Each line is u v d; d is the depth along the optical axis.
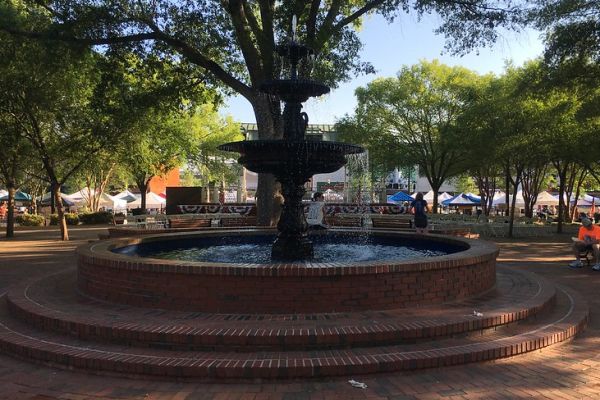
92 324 5.36
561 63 17.69
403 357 4.76
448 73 31.00
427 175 32.97
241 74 20.88
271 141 7.71
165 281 6.00
